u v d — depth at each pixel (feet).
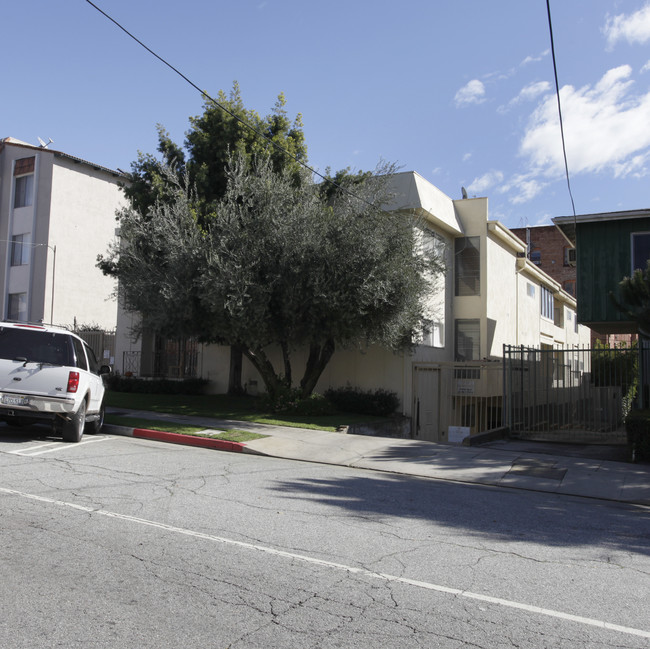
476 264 78.48
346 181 59.98
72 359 37.47
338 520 22.84
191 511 22.68
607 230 59.00
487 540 21.35
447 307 77.20
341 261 50.67
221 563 17.25
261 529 20.89
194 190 58.23
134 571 16.25
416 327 60.64
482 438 46.96
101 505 22.81
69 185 106.63
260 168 54.03
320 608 14.48
